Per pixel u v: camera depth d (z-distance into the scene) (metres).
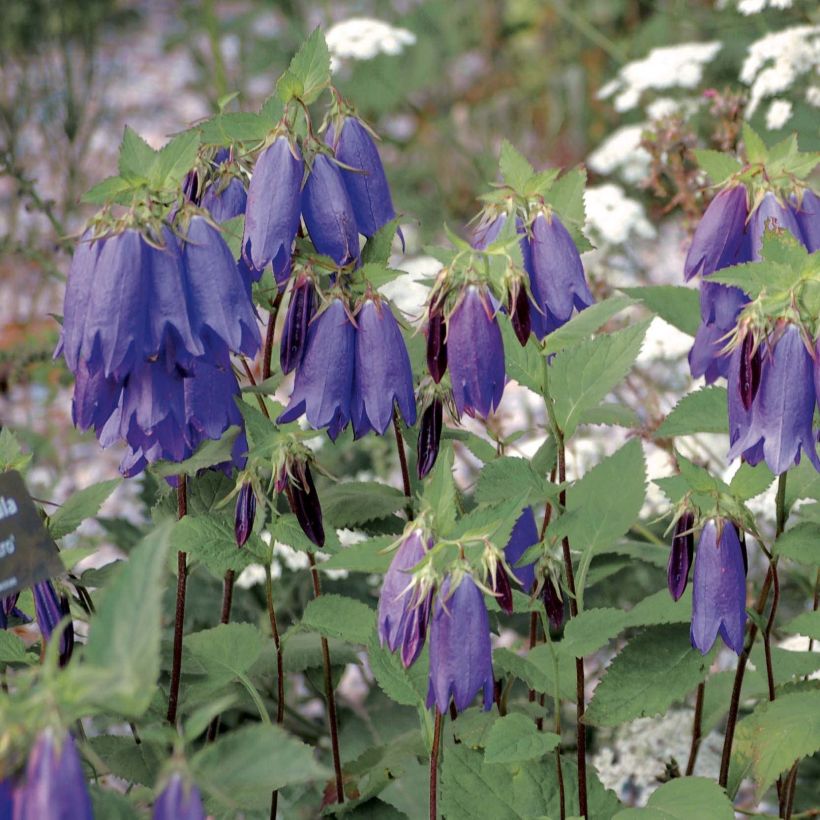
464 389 1.12
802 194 1.18
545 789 1.23
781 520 1.18
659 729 1.46
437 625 1.05
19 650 1.16
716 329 1.24
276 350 1.33
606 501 1.25
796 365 1.11
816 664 1.29
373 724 1.49
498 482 1.17
